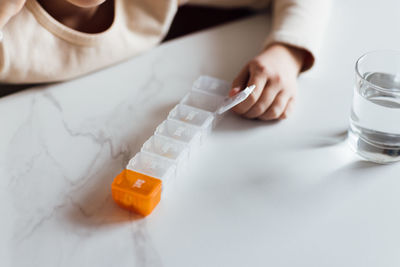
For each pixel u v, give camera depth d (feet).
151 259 2.31
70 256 2.30
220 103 2.81
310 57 3.07
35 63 2.87
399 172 2.64
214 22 4.08
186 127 2.65
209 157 2.65
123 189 2.38
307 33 3.09
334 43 3.26
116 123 2.75
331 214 2.48
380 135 2.60
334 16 3.45
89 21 3.13
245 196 2.52
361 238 2.42
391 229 2.45
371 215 2.49
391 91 2.49
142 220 2.41
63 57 2.93
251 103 2.77
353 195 2.55
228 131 2.77
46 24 2.87
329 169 2.64
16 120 2.70
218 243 2.37
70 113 2.76
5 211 2.40
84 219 2.40
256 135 2.76
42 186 2.48
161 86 2.95
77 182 2.51
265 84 2.86
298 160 2.67
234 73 3.08
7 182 2.48
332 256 2.36
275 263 2.33
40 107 2.77
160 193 2.45
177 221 2.42
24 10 2.84
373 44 3.27
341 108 2.92
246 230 2.41
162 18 3.23
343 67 3.13
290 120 2.84
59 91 2.86
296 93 2.93
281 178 2.59
